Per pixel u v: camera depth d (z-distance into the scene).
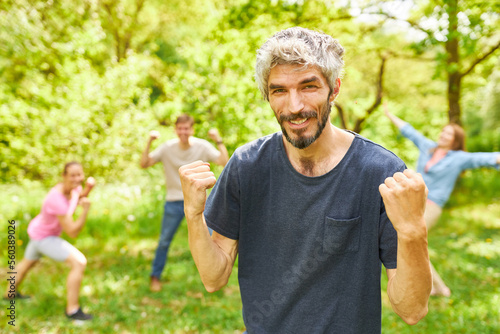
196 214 1.15
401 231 0.96
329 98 1.08
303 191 1.17
